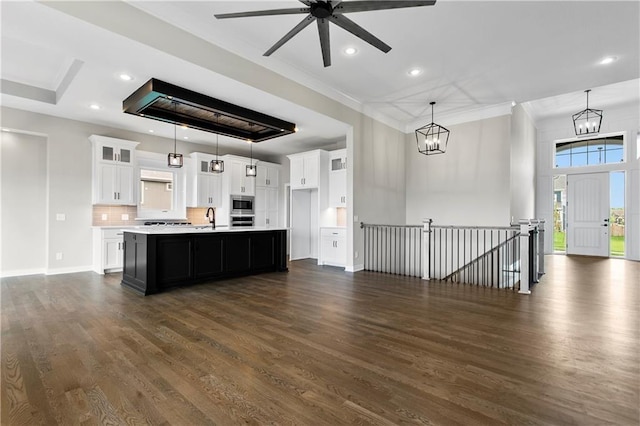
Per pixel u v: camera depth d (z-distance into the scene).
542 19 3.48
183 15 3.42
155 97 4.00
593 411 1.74
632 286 4.82
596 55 4.25
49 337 2.77
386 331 2.96
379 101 6.02
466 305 3.82
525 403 1.82
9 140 5.54
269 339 2.76
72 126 5.79
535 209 8.94
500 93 5.60
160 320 3.24
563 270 6.28
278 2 3.24
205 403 1.82
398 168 7.28
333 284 4.98
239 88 4.14
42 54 4.07
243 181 8.06
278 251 6.09
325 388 1.99
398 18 3.46
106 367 2.24
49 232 5.57
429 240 5.39
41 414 1.71
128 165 6.23
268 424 1.65
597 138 8.45
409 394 1.92
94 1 2.87
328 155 7.05
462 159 6.67
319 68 4.66
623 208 8.12
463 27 3.63
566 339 2.75
